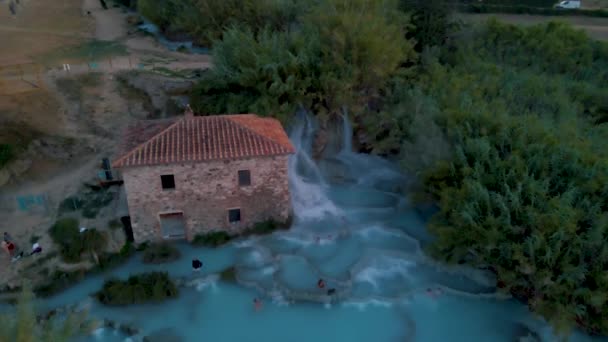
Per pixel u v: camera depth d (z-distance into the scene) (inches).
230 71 1626.5
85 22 2977.4
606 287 946.1
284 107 1542.8
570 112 1556.3
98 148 1555.1
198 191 1190.3
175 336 967.6
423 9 2053.4
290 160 1584.6
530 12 3181.6
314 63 1627.7
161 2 2635.3
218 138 1214.3
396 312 1030.4
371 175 1577.3
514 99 1648.6
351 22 1646.2
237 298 1060.5
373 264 1154.0
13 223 1251.2
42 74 1891.0
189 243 1230.3
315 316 1018.1
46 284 1073.5
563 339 952.3
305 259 1159.0
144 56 2218.3
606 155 1236.5
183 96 1766.7
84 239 1168.8
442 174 1233.4
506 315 1038.4
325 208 1386.6
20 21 2918.3
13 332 645.3
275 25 2174.0
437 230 1115.9
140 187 1155.3
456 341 972.6
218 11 2295.8
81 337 892.0
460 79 1675.7
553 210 1026.1
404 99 1668.3
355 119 1674.5
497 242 1043.9
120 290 1042.1
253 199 1237.1
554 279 987.3
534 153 1206.9
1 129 1502.2
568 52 2044.8
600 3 3496.6
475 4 3193.9
